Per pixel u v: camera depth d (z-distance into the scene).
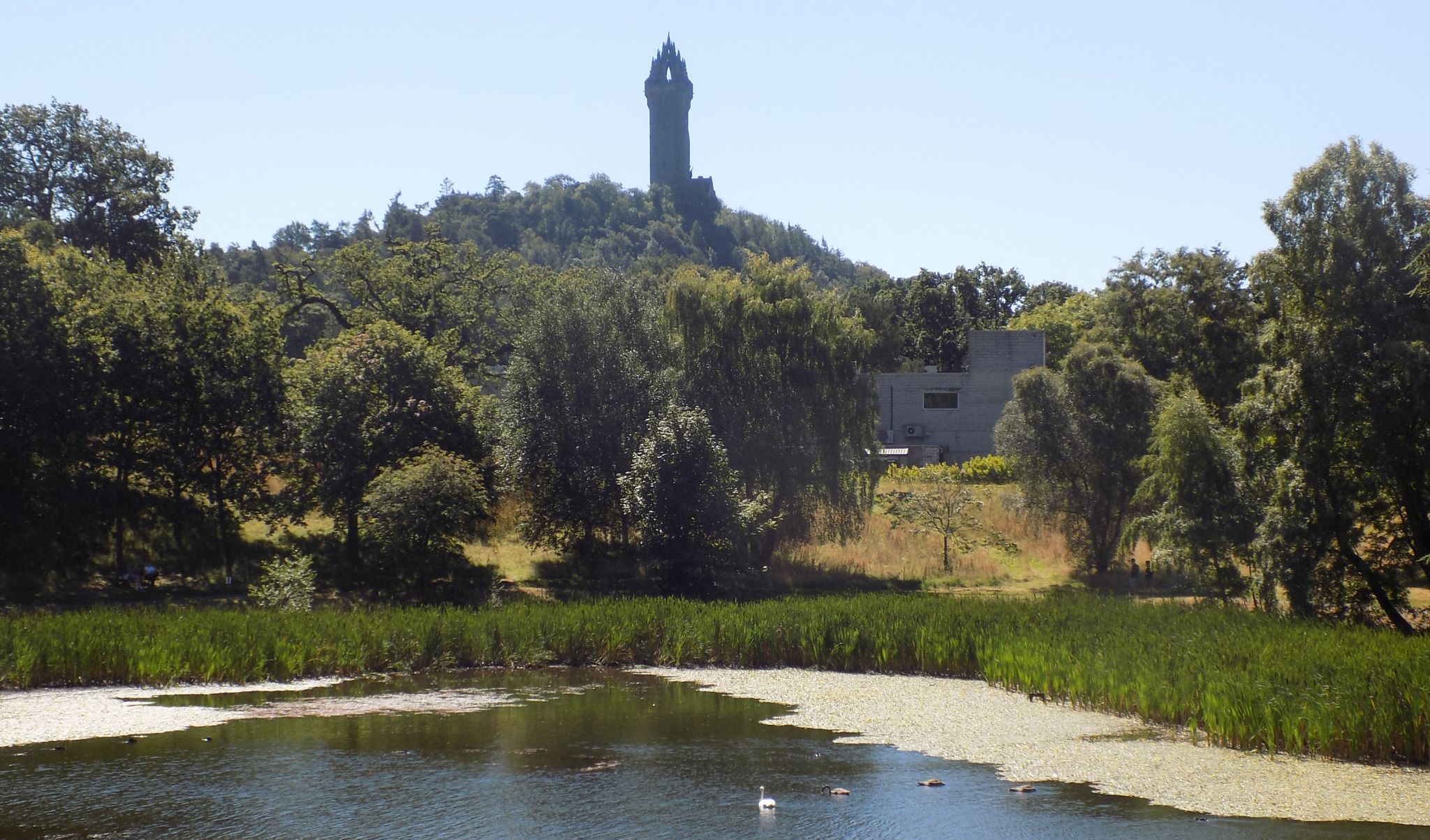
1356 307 39.09
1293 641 28.89
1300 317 40.41
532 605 40.44
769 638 36.31
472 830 18.06
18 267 50.09
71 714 26.83
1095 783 20.98
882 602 40.47
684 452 51.47
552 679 33.47
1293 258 40.09
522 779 21.16
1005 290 147.50
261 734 24.95
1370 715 22.53
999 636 33.69
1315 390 38.47
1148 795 20.14
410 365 55.53
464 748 23.72
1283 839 17.64
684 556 50.56
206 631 33.22
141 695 29.62
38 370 48.50
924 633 34.59
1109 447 58.84
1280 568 38.53
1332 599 38.91
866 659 35.31
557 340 57.75
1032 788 20.53
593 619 37.31
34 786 20.42
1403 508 39.34
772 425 58.38
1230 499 41.38
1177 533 41.88
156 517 54.16
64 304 51.31
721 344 59.12
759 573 54.97
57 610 43.09
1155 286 72.69
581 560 56.97
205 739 24.39
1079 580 58.16
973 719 27.08
